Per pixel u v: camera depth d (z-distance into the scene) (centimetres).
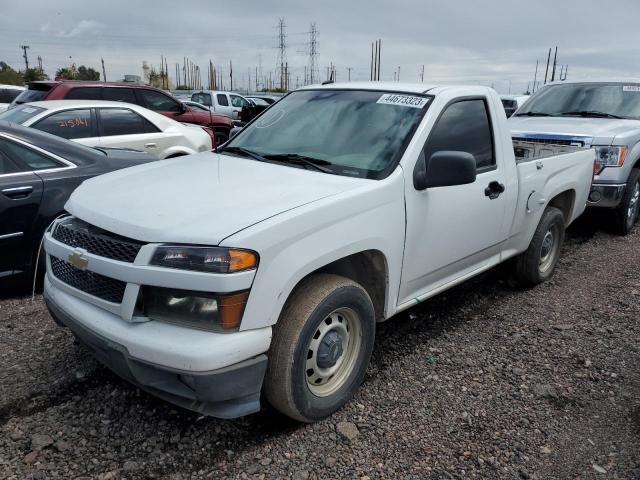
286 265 267
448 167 326
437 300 495
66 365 358
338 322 307
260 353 264
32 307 450
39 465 268
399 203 331
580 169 553
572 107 816
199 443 289
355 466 277
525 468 281
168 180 330
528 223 479
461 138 392
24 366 356
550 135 713
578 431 312
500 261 462
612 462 288
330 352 306
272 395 283
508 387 355
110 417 307
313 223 280
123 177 349
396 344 407
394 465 279
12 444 282
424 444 296
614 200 689
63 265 301
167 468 270
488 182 409
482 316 465
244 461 277
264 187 310
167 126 859
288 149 382
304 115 409
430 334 427
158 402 321
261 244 256
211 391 251
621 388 359
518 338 425
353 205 302
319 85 450
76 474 263
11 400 319
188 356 245
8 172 457
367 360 331
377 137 360
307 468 274
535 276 517
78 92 990
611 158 680
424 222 353
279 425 307
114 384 338
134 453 279
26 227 457
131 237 264
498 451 293
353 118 383
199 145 899
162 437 292
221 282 246
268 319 262
